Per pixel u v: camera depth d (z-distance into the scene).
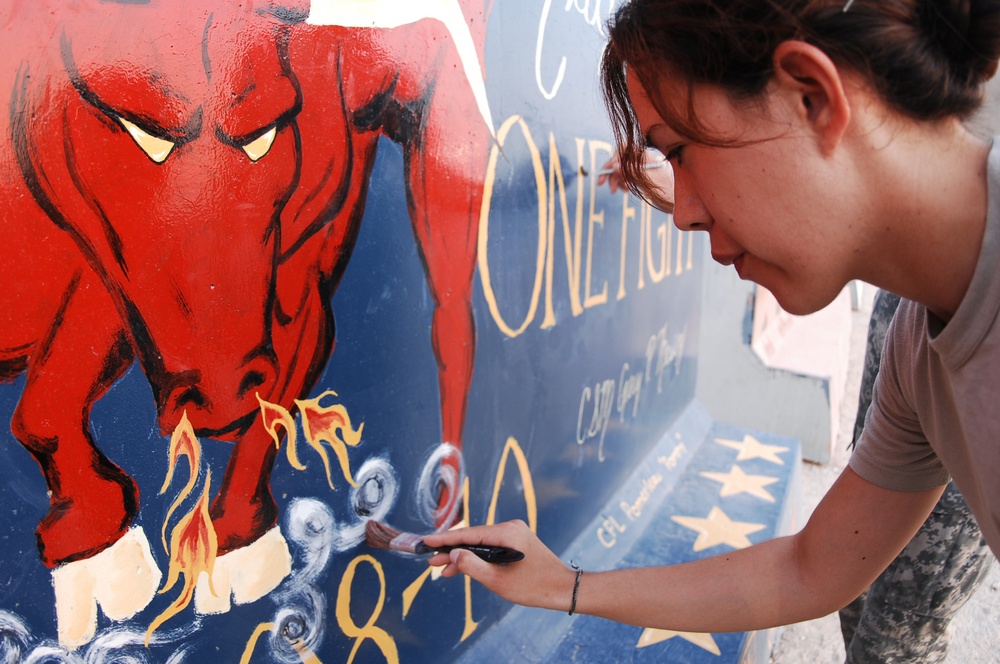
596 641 1.79
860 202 0.74
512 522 1.16
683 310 2.82
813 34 0.68
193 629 0.97
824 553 1.11
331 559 1.17
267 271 0.99
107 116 0.79
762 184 0.75
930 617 1.74
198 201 0.90
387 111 1.15
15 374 0.76
